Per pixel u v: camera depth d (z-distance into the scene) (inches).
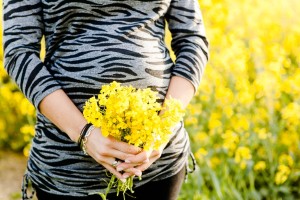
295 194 147.6
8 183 166.1
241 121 143.2
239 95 148.3
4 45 63.4
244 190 137.6
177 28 70.0
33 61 61.5
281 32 194.4
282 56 161.0
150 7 64.6
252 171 148.9
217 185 134.0
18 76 61.5
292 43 171.9
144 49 63.6
